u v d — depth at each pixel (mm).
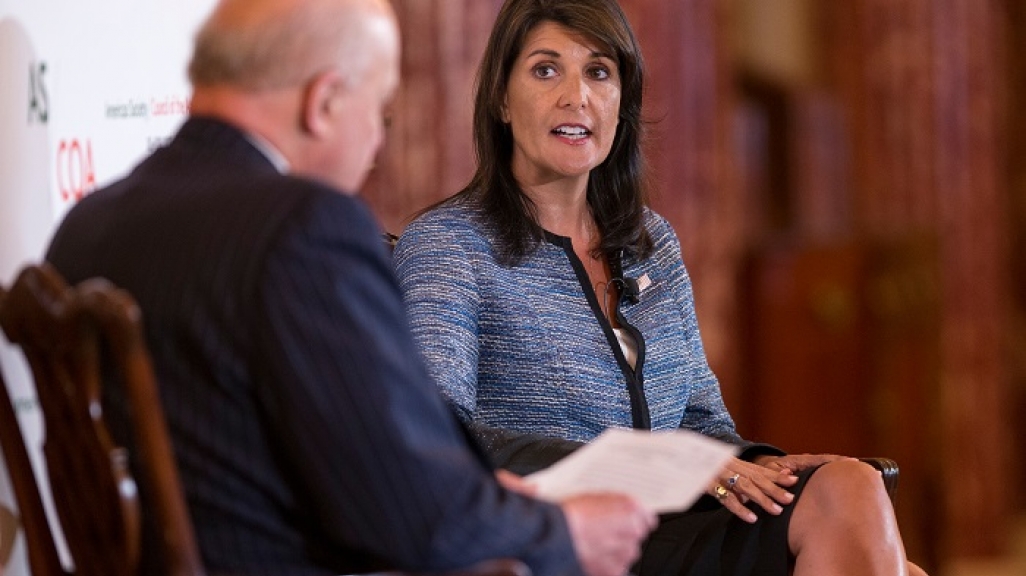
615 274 8695
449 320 8016
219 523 5352
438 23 13305
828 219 20750
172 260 5352
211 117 5691
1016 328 23875
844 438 16828
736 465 7812
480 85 8641
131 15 8117
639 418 8398
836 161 20844
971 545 21031
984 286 20938
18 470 6191
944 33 20516
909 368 16750
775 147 21031
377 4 5895
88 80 7816
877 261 17031
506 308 8258
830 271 16859
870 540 7402
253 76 5648
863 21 20641
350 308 5246
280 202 5324
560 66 8438
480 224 8438
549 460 7449
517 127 8477
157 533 5164
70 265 5609
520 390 8250
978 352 20891
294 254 5223
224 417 5293
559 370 8273
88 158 7840
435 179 13359
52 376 5430
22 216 7348
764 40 21203
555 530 5555
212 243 5305
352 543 5258
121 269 5445
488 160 8594
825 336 16844
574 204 8641
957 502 20844
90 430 5238
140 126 8227
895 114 20516
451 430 5570
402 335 5434
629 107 8711
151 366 5340
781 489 7656
